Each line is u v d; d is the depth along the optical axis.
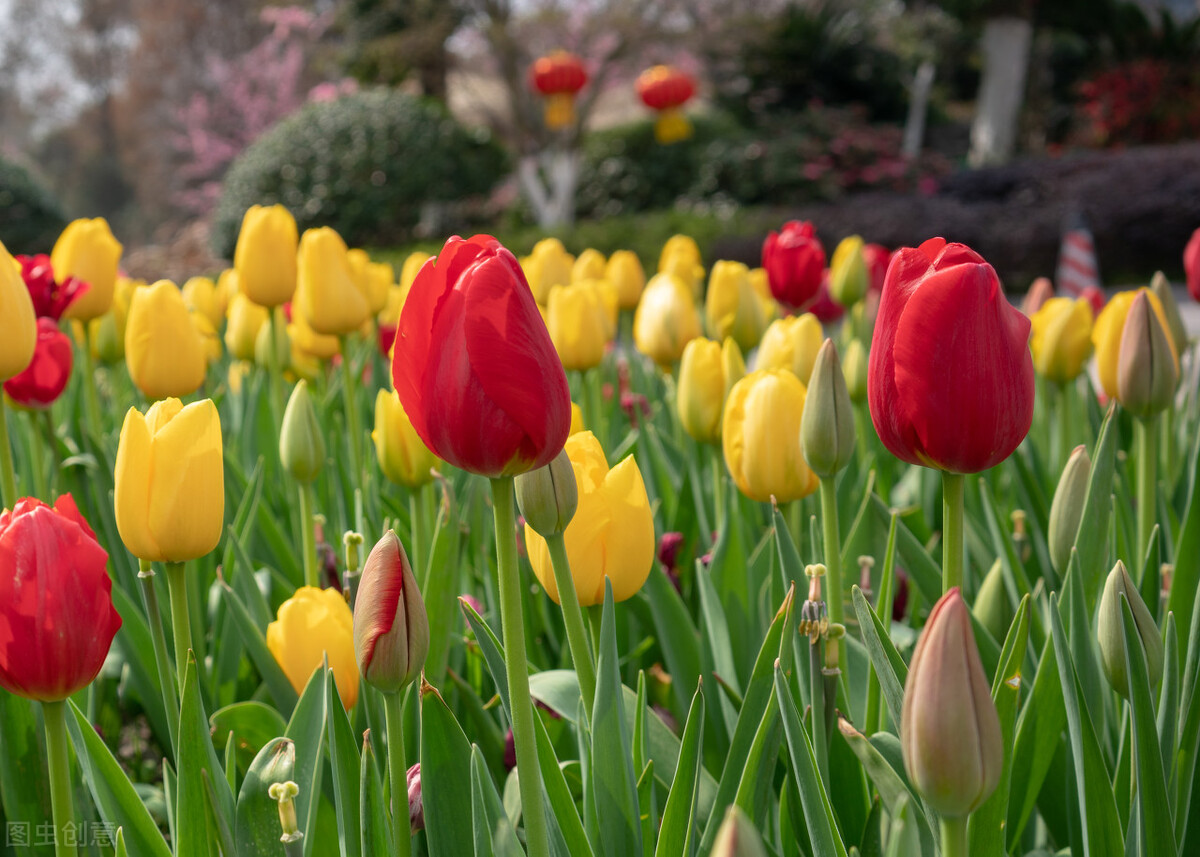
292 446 1.89
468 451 0.95
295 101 27.16
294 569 2.25
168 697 1.35
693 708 1.17
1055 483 2.49
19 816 1.49
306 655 1.57
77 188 37.62
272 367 2.79
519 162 19.19
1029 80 24.92
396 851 1.12
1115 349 2.16
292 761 1.16
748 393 1.67
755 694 1.27
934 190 18.03
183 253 21.59
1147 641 1.17
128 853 1.26
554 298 2.70
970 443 1.06
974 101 30.70
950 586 1.16
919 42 22.25
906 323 1.05
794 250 3.09
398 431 1.91
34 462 2.28
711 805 1.42
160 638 1.34
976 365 1.04
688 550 2.32
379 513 2.39
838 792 1.37
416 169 16.73
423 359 0.94
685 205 19.83
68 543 1.02
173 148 33.66
